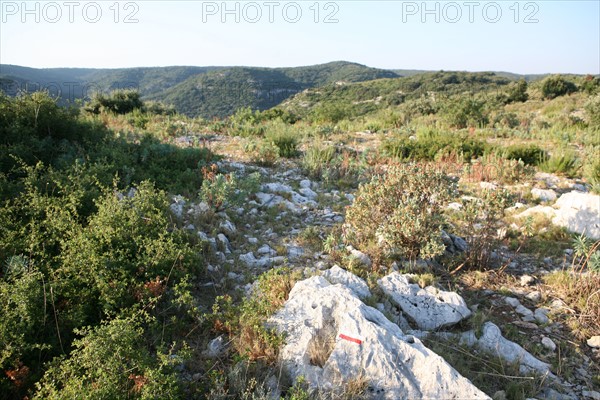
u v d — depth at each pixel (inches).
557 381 142.9
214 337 160.9
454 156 450.9
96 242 184.9
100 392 114.6
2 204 221.5
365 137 592.7
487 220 222.5
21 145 284.4
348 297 155.5
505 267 215.2
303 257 223.9
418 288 185.0
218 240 233.6
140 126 592.4
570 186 357.1
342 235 231.1
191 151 367.9
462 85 2768.2
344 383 127.5
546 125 693.9
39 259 187.9
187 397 130.6
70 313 152.6
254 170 378.3
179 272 187.2
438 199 227.6
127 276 176.2
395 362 131.3
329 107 887.1
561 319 176.7
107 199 218.2
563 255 233.0
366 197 233.8
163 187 299.4
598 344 160.2
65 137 339.3
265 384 132.3
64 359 138.0
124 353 129.8
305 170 392.5
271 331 148.1
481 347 156.9
